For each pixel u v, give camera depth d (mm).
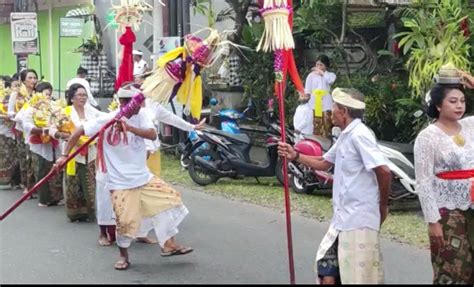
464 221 4559
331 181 8805
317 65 10398
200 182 10352
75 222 8516
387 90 10461
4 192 10742
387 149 8023
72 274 6391
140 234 6516
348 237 4625
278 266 6488
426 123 9180
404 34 9062
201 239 7504
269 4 5316
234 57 13359
